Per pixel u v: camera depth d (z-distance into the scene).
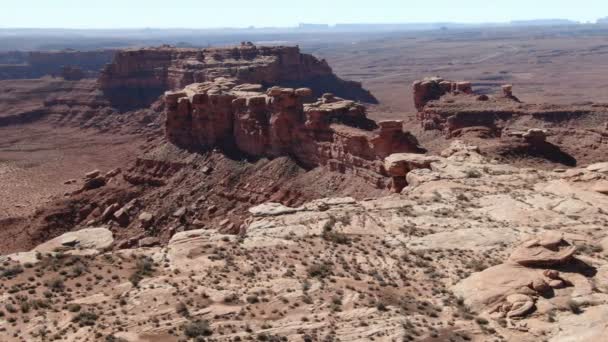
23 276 34.81
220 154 90.25
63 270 35.53
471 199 47.97
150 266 36.25
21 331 28.86
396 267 35.97
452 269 35.09
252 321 29.56
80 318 29.81
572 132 91.69
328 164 77.62
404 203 47.94
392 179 61.59
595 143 86.12
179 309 30.64
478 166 58.12
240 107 89.75
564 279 31.28
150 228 80.56
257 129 86.31
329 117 79.88
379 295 32.25
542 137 79.38
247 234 42.28
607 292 30.27
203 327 28.72
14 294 32.50
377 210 46.50
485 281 31.94
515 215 43.47
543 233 38.31
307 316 30.05
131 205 85.62
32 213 89.88
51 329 29.03
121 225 82.75
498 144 79.00
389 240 40.28
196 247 39.12
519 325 28.39
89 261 37.16
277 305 31.23
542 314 28.89
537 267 32.66
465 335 28.02
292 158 83.12
